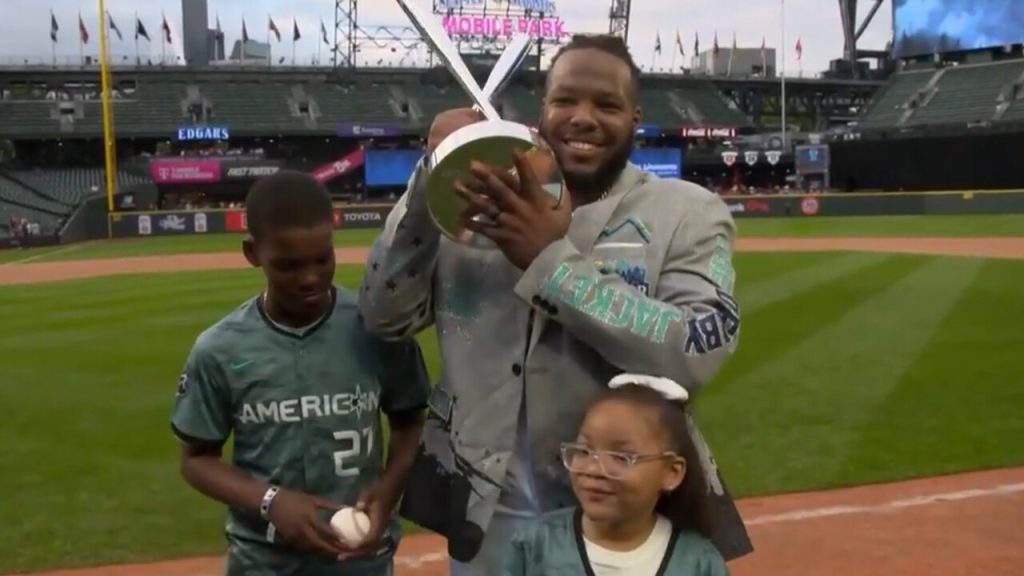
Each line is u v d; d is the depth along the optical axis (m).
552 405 2.47
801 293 16.88
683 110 59.38
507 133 2.14
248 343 2.88
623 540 2.35
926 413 8.73
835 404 9.06
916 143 45.84
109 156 41.91
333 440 2.91
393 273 2.56
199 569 5.63
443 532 2.65
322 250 2.71
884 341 12.09
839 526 6.09
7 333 14.66
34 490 7.05
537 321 2.47
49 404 9.67
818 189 50.78
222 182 51.06
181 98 54.00
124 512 6.59
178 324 14.93
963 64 56.00
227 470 2.90
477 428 2.55
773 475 7.11
